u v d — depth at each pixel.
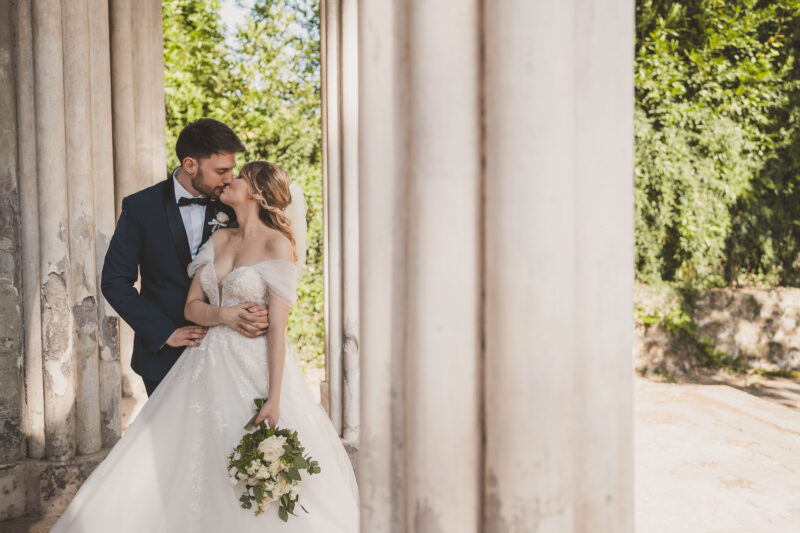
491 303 0.83
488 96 0.81
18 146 3.46
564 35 0.79
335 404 3.84
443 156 0.84
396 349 0.93
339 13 3.75
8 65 3.42
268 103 7.70
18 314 3.50
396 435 0.94
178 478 2.29
